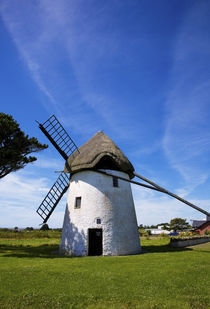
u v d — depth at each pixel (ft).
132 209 58.95
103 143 58.65
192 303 19.99
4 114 54.19
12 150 52.26
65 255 50.88
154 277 27.99
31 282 26.17
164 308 19.06
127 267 34.12
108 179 56.18
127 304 20.06
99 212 52.49
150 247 65.00
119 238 51.72
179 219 256.32
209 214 50.11
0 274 29.48
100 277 28.22
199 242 78.59
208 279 26.91
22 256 45.75
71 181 61.21
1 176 57.00
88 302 20.58
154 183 54.13
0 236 105.91
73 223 54.13
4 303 20.29
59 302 20.49
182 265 34.50
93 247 59.06
